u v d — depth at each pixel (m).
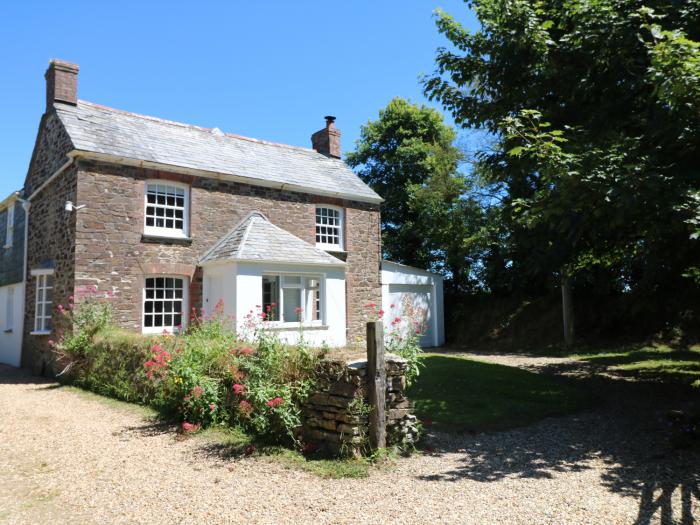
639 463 5.74
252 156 16.89
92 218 12.45
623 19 7.63
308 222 16.81
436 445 6.48
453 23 10.20
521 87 9.77
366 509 4.37
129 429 7.33
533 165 8.82
